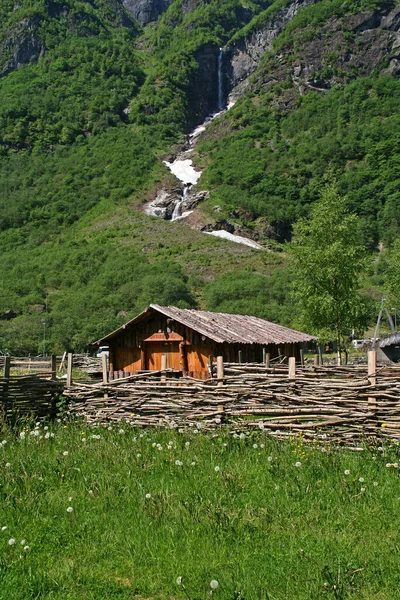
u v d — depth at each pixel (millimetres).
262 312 68750
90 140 193375
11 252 120562
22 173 170250
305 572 5918
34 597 5621
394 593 5531
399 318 58094
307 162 167250
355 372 12742
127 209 139625
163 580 5887
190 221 135125
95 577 5949
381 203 140375
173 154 193125
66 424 12992
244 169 166500
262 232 134750
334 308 29453
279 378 11641
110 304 74938
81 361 36500
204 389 12406
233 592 5523
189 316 24859
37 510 7504
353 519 7148
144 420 12898
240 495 8016
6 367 13797
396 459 9273
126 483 8430
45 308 77250
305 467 9031
